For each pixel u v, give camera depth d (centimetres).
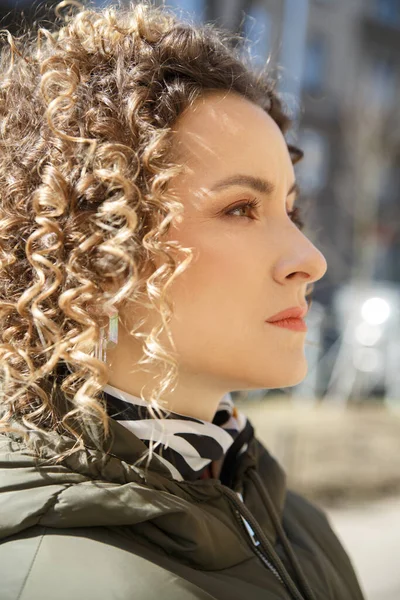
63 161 92
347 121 905
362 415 570
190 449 95
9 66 108
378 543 324
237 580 88
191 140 94
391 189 1281
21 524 77
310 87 1266
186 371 95
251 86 104
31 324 89
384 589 275
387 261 1312
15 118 99
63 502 78
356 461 417
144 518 81
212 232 93
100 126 92
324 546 121
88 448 86
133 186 88
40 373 86
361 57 1323
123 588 73
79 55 97
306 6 884
